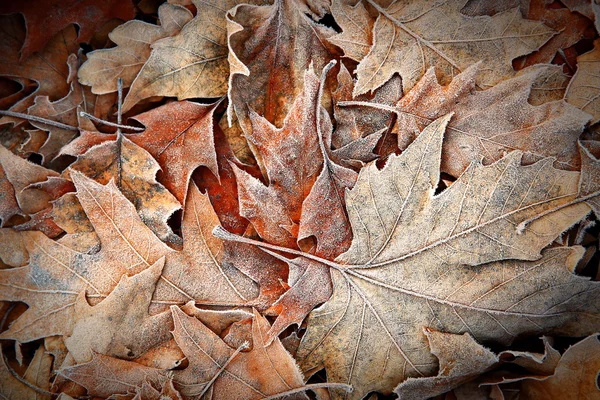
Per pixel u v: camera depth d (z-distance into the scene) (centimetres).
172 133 55
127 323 53
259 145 53
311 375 53
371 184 52
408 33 54
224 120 55
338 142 55
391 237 53
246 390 52
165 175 54
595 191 52
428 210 53
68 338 53
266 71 55
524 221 52
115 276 53
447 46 54
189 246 53
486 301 53
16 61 56
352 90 55
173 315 52
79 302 53
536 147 54
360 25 55
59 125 55
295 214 54
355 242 53
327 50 55
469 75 54
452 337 52
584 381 52
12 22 56
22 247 54
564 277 52
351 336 53
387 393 53
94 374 52
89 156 54
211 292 54
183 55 55
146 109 56
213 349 53
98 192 53
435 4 54
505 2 55
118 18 57
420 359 53
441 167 54
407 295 53
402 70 54
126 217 53
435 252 53
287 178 53
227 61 55
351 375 53
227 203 55
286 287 53
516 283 53
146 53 55
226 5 54
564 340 54
